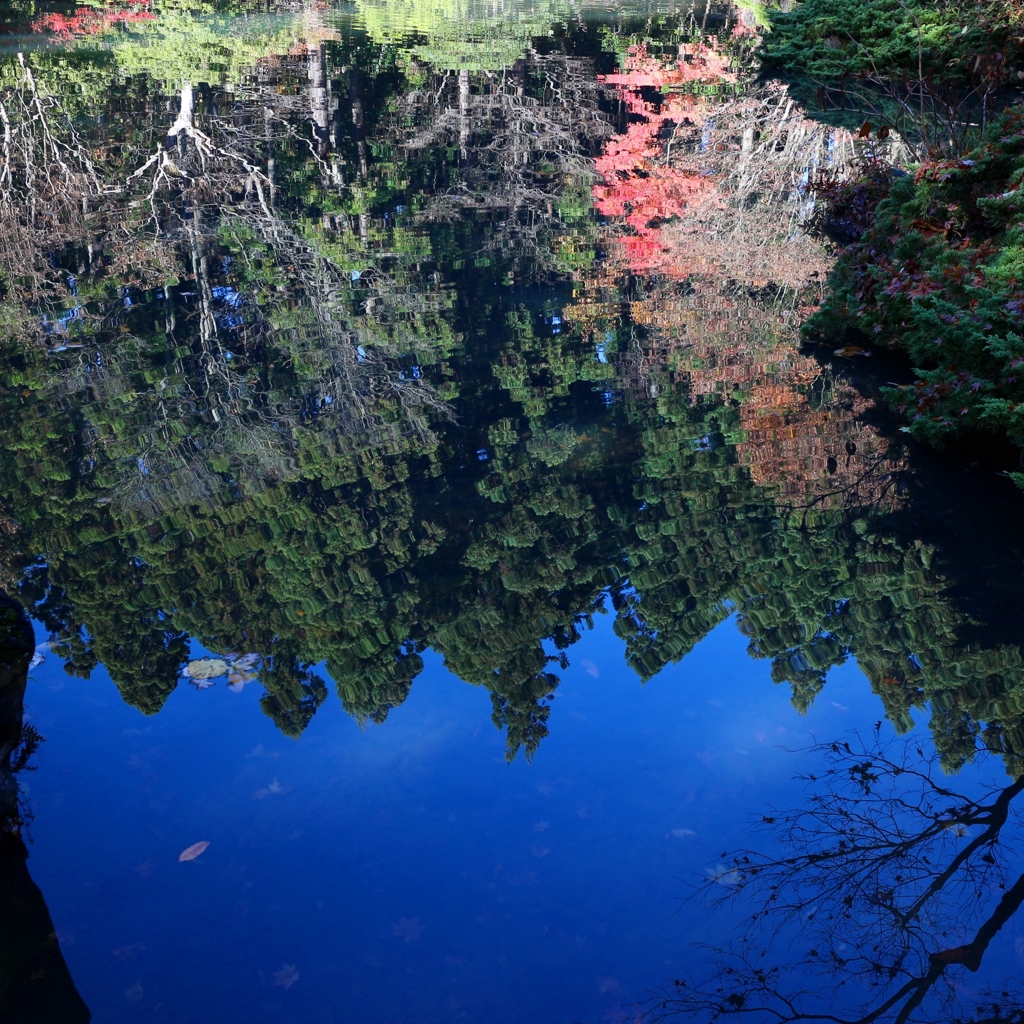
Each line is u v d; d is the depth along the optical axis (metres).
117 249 10.66
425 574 5.51
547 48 20.39
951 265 7.09
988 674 4.59
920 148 10.98
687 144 13.95
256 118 15.68
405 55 19.64
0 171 13.05
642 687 4.73
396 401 7.30
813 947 3.37
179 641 5.05
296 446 6.78
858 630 4.94
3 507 6.18
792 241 10.26
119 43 20.50
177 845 3.83
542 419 6.98
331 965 3.31
